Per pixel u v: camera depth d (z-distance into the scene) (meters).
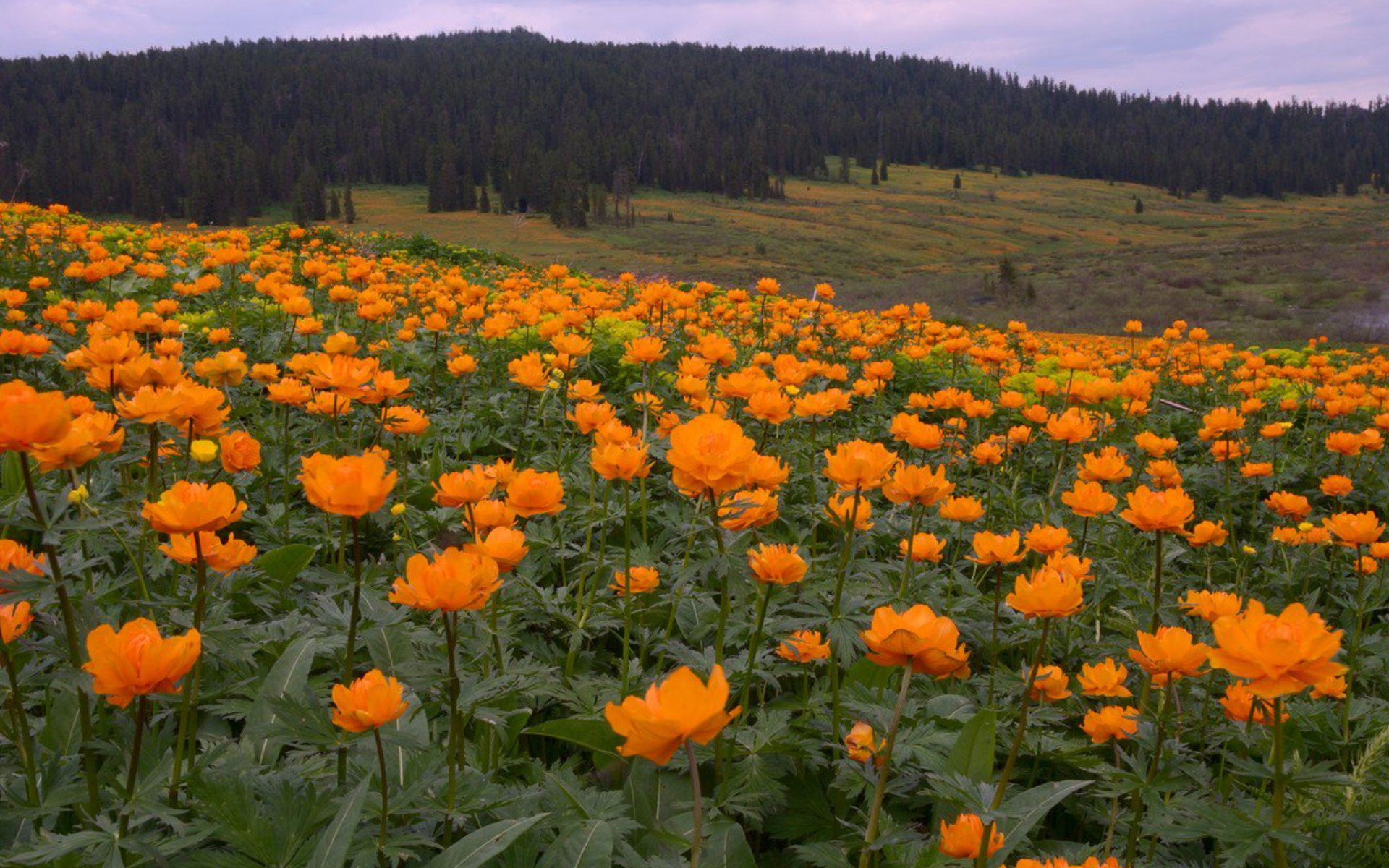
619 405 1.74
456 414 1.56
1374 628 1.24
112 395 0.89
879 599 0.88
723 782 0.69
